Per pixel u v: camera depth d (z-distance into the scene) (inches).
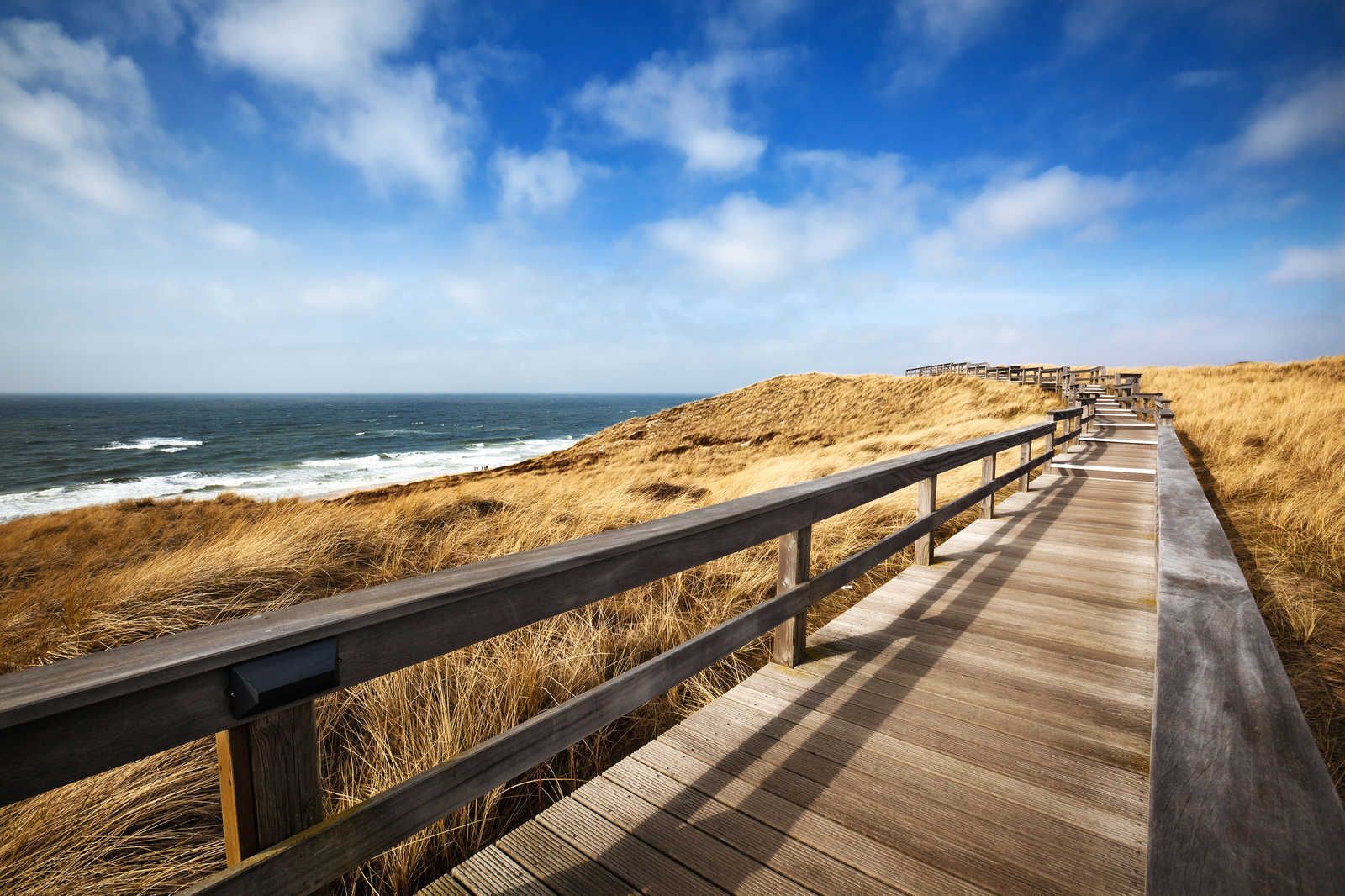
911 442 671.8
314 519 269.1
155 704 37.7
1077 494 286.7
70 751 34.9
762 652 141.6
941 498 290.5
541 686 122.6
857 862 68.9
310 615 45.1
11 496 1066.7
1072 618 141.3
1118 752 89.3
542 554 65.8
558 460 1142.3
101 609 173.8
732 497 389.7
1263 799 38.8
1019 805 78.0
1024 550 196.1
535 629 151.4
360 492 729.6
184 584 192.2
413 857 77.5
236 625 43.4
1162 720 47.6
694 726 96.8
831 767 86.3
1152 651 124.2
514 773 59.7
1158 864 34.0
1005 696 105.8
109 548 322.0
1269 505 249.1
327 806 94.2
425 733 102.7
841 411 1317.7
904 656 121.3
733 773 84.9
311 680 43.0
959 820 75.3
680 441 1294.3
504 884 66.4
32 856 79.3
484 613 56.9
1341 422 389.7
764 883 66.1
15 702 31.9
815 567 199.0
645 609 169.9
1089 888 65.0
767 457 912.9
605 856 70.3
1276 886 32.2
